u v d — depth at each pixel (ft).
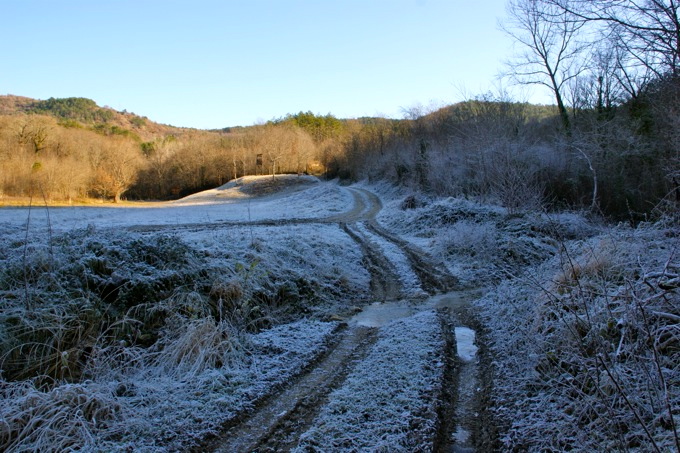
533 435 13.99
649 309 15.25
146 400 17.15
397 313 30.48
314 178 198.29
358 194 128.77
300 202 118.11
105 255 25.67
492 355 21.22
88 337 20.15
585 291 17.98
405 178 119.55
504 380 18.15
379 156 159.02
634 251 21.35
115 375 18.97
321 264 38.45
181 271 27.27
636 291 15.92
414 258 46.57
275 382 19.16
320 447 13.97
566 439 13.21
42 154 179.11
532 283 24.98
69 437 14.32
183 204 145.69
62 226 58.08
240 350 22.16
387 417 15.62
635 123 65.82
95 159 174.19
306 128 298.56
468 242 45.83
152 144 279.69
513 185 59.31
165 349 20.81
